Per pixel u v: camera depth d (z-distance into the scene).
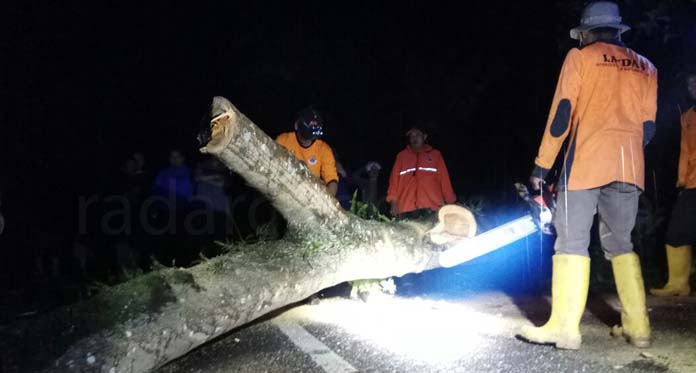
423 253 6.71
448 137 15.57
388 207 9.20
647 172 10.76
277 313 7.05
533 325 6.45
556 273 5.67
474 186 15.01
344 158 17.33
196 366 5.45
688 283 8.10
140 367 4.87
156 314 5.00
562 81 5.55
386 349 5.76
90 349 4.68
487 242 6.50
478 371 5.19
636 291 5.73
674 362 5.29
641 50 10.84
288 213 6.13
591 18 5.76
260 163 5.59
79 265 12.52
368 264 6.34
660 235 9.84
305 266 5.94
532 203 5.94
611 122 5.54
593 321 6.59
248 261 5.76
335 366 5.38
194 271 5.48
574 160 5.60
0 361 4.56
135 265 10.15
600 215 5.91
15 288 11.76
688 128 7.89
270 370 5.34
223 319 5.30
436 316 6.89
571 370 5.15
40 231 14.49
